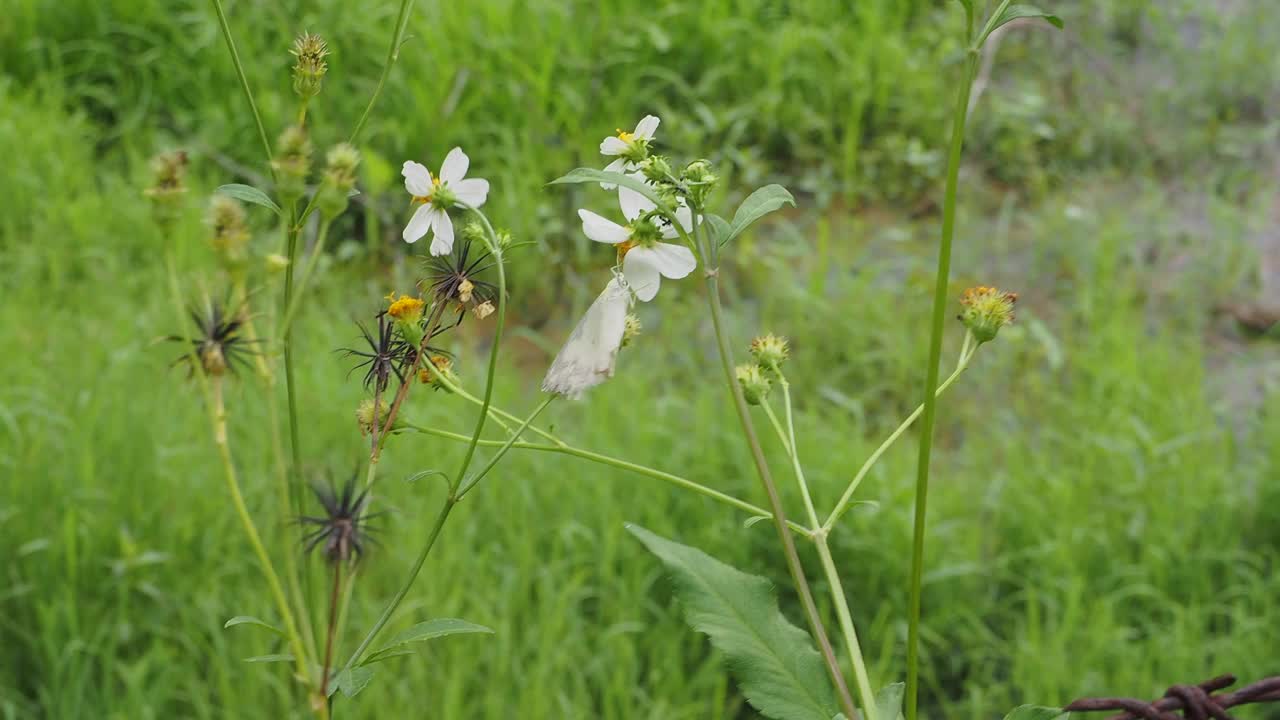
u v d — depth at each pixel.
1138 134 6.38
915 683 1.11
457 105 5.86
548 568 3.44
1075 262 5.26
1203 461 3.97
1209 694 1.60
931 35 6.85
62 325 4.36
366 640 1.07
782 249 5.15
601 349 1.10
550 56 5.91
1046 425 4.30
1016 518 3.75
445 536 3.47
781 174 6.06
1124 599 3.55
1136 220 5.71
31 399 3.76
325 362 4.12
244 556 3.40
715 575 1.17
